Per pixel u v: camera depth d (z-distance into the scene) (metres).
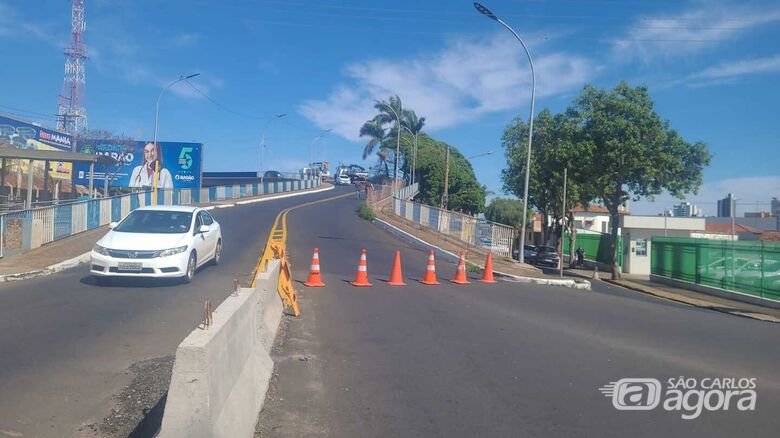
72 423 5.81
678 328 12.59
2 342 8.59
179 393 4.21
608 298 17.73
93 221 26.05
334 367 8.23
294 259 21.94
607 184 32.72
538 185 42.56
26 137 44.75
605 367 8.55
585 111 32.72
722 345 10.79
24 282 14.16
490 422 6.24
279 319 10.73
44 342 8.65
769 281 22.47
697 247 28.70
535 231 64.38
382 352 9.12
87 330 9.44
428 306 13.48
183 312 10.96
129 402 6.38
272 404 6.62
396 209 47.47
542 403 6.88
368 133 73.31
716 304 21.55
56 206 22.08
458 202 71.31
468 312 12.95
